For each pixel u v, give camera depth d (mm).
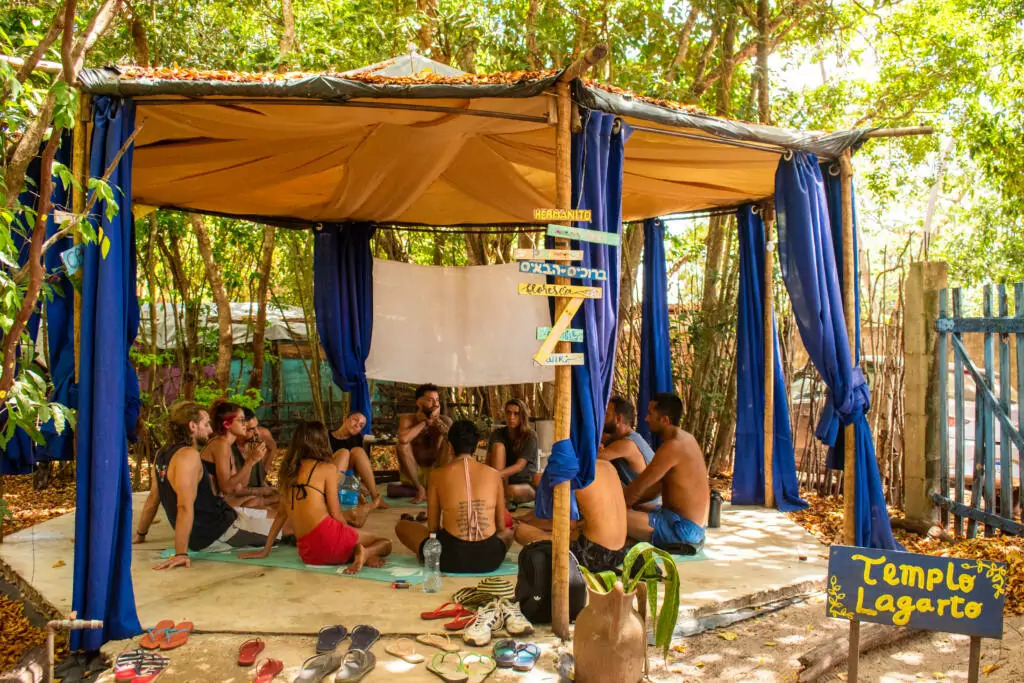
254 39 8773
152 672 3402
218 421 5590
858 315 5570
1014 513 6234
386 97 3980
